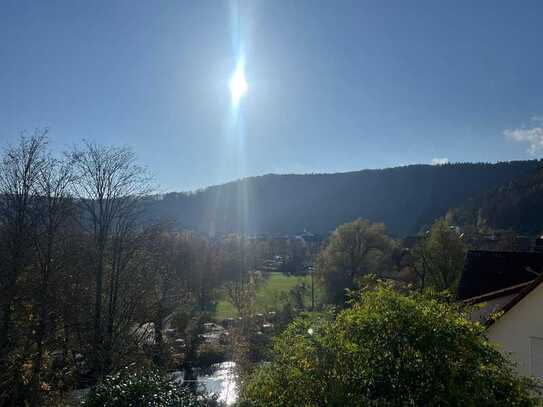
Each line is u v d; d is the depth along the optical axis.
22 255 16.42
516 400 5.64
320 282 46.19
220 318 41.28
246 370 20.95
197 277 41.69
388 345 5.75
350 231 46.72
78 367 19.62
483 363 5.83
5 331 15.66
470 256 17.61
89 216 20.77
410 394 5.44
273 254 76.69
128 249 21.22
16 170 17.28
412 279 38.38
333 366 5.87
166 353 22.66
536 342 10.48
